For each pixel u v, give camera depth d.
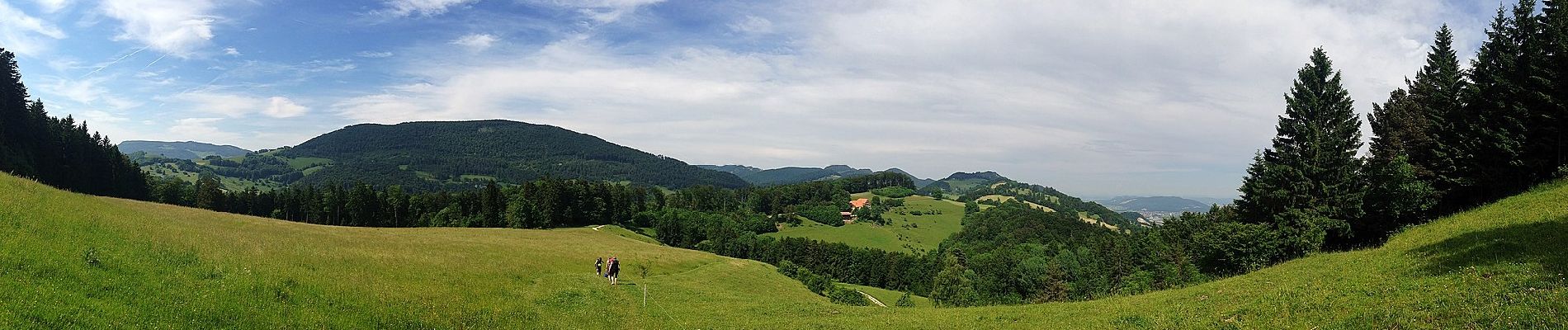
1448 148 47.56
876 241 194.38
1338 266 28.94
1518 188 42.53
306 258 29.58
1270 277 29.52
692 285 44.69
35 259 16.64
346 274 27.33
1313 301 19.66
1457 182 45.50
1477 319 13.84
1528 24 48.88
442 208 159.75
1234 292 25.47
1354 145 53.75
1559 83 40.09
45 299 14.15
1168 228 121.94
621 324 28.42
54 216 23.23
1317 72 55.69
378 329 20.00
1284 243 49.78
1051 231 180.88
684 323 29.62
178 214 49.38
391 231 74.00
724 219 195.12
